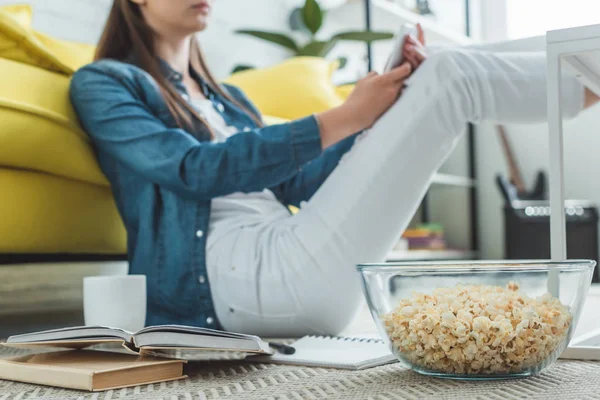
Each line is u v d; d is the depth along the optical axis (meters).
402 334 0.88
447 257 3.88
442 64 1.23
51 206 1.49
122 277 1.26
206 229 1.40
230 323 1.40
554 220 1.05
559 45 1.06
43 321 1.64
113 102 1.44
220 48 3.20
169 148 1.36
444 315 0.84
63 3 2.56
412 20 3.81
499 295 0.85
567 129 4.00
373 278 0.91
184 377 0.96
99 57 1.66
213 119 1.67
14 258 1.45
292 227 1.36
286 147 1.32
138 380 0.91
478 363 0.84
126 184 1.48
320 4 3.44
